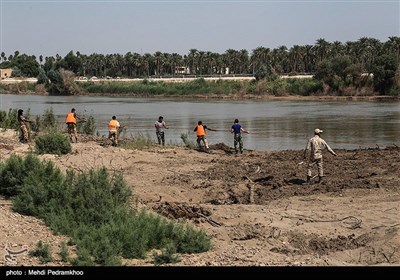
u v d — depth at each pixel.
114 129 26.36
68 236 11.09
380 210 13.66
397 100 86.38
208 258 10.20
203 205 14.63
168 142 34.22
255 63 171.88
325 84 99.19
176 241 10.91
